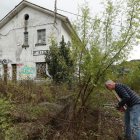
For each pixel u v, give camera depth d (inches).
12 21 514.9
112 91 127.0
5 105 132.3
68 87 145.0
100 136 124.3
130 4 128.3
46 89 161.5
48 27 477.4
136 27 126.4
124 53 126.3
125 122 128.8
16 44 508.7
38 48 484.1
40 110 131.0
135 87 137.4
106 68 124.6
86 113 127.4
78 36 127.6
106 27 127.7
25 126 117.0
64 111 126.3
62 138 115.6
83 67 125.7
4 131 115.3
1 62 518.3
